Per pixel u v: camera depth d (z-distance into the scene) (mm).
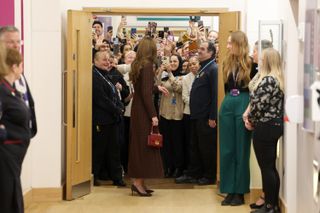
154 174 6035
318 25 3010
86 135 6270
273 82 4902
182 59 7625
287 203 5020
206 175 6848
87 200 6043
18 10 5391
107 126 6648
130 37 9258
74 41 5973
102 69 6578
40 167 5980
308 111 3145
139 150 6051
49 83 5945
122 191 6512
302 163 3629
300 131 3688
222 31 6344
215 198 6141
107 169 6914
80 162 6156
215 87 6387
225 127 5602
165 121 7246
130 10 6465
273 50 4988
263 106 4918
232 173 5660
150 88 5984
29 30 5836
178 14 6508
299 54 3574
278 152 5469
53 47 5926
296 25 4824
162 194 6371
